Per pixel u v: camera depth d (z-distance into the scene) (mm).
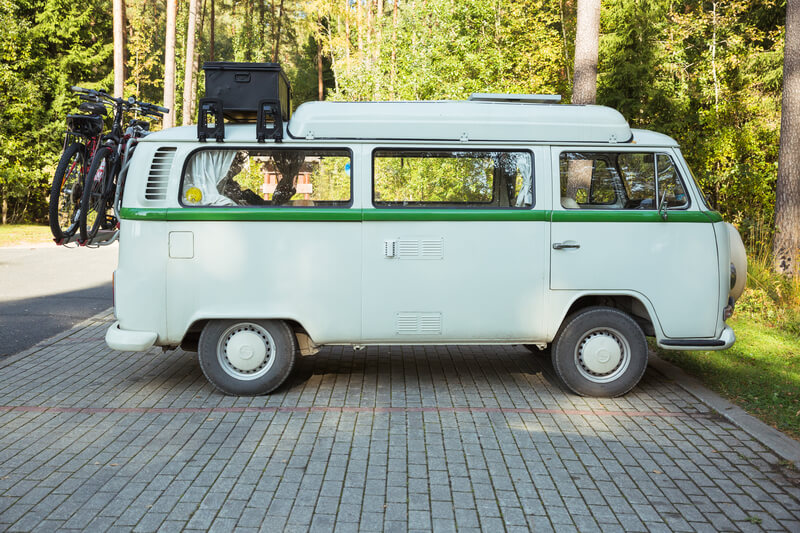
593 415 5406
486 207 5730
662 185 5805
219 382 5738
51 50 27938
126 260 5570
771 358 7055
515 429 5059
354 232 5617
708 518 3672
